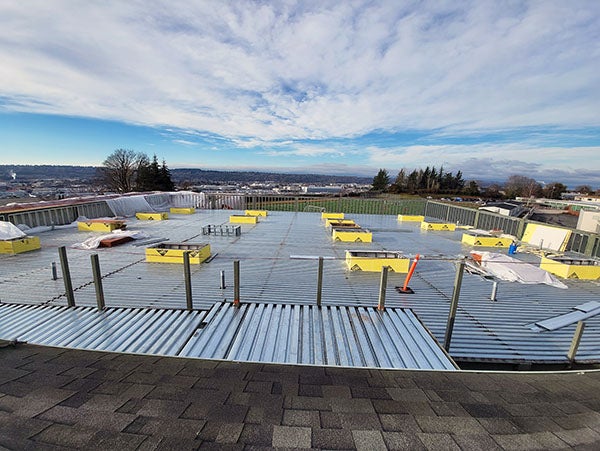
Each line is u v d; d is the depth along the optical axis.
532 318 4.78
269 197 20.44
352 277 6.40
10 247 7.64
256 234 11.00
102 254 7.74
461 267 3.68
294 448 1.64
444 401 2.18
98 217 14.09
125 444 1.61
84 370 2.42
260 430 1.76
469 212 14.16
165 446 1.60
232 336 3.60
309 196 19.95
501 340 4.13
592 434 1.88
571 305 5.32
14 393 2.07
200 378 2.34
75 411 1.88
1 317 4.10
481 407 2.12
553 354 3.83
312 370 2.53
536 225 10.38
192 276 6.17
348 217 16.61
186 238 10.09
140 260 7.26
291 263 7.34
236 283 4.31
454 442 1.74
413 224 14.60
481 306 5.19
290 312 4.24
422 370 2.63
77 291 5.23
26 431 1.69
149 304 4.77
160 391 2.14
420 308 5.04
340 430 1.80
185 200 20.19
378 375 2.51
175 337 3.59
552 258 7.64
